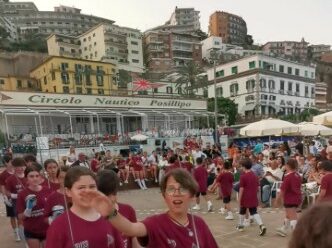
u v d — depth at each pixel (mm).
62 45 86812
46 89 57250
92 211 2496
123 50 89500
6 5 124625
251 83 62000
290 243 958
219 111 53156
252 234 6980
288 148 16250
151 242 2229
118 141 30141
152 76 76375
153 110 38531
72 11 126188
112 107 35438
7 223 8805
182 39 101125
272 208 9445
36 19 117062
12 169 6758
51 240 2375
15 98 29297
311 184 8508
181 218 2312
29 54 63938
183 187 2252
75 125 34469
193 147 18797
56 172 4508
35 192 4312
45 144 12312
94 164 14109
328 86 102125
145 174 15578
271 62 63469
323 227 883
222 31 130250
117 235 2576
